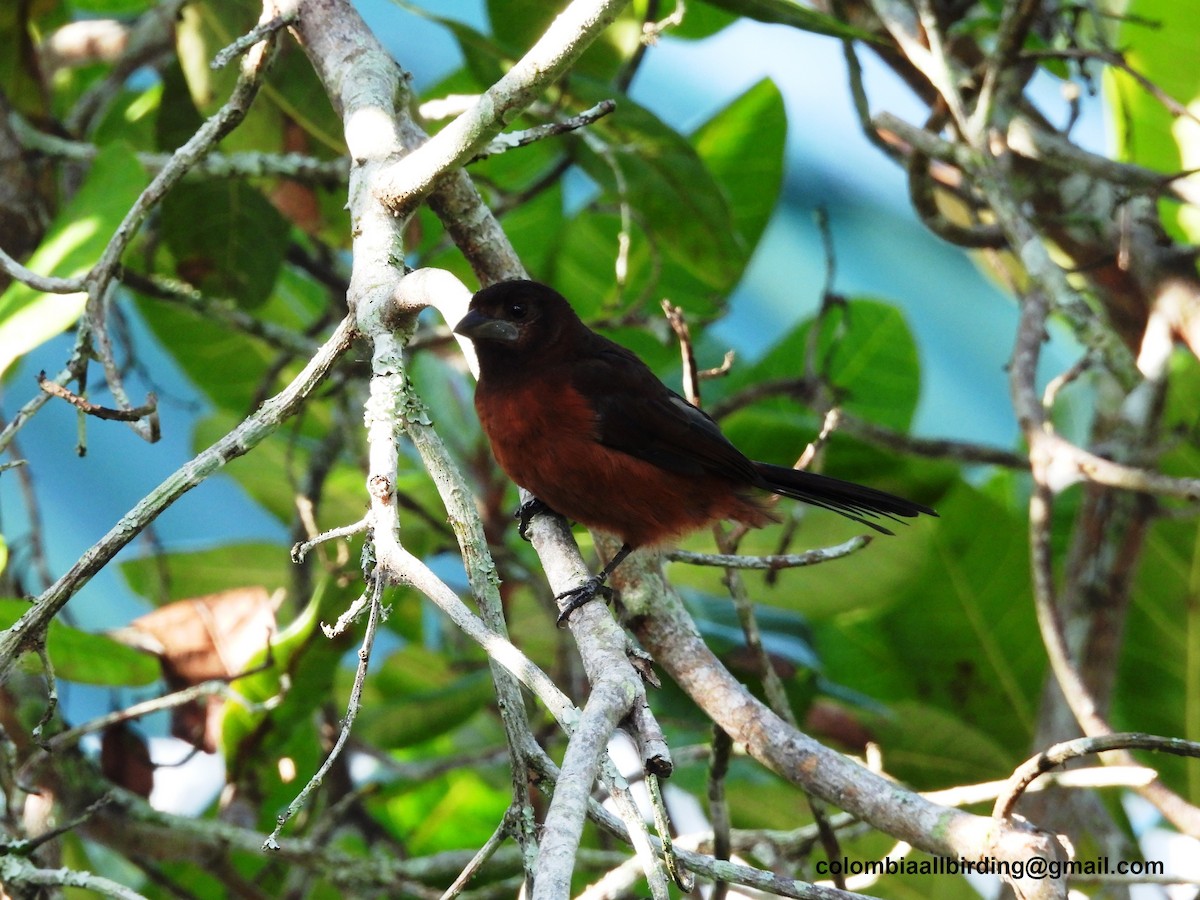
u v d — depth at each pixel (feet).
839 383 41.52
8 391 51.21
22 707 28.91
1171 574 35.91
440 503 39.86
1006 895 30.50
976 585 36.60
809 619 37.60
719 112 40.32
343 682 40.78
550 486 29.09
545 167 41.42
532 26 35.53
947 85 30.07
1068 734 32.22
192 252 36.27
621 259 32.17
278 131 35.35
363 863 30.37
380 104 23.57
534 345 28.99
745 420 37.14
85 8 47.67
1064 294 28.81
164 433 53.98
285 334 36.99
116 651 29.14
